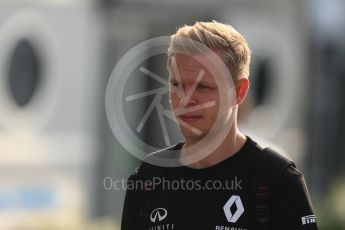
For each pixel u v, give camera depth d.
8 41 33.41
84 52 35.44
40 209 34.06
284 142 42.84
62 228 32.09
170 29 38.03
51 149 34.53
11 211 33.16
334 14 45.16
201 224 10.52
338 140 46.09
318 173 45.22
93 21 35.69
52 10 34.47
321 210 33.69
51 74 34.56
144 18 37.19
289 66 42.81
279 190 10.30
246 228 10.33
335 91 45.84
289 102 43.06
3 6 33.12
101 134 36.09
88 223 33.91
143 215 10.97
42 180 34.22
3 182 33.12
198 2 38.88
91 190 35.59
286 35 42.59
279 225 10.31
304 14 43.69
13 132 33.56
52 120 34.69
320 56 45.03
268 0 41.81
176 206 10.73
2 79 33.28
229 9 40.12
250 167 10.54
